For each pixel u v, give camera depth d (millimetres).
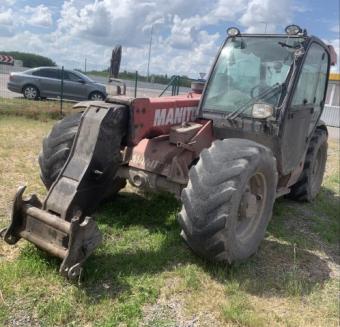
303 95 4742
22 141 8469
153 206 5031
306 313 3398
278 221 5277
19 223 3371
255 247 4012
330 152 11641
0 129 9711
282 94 4285
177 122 4316
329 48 5391
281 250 4457
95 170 3398
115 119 3475
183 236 3596
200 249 3537
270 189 4062
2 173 6020
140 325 2967
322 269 4188
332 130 19953
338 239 5023
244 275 3773
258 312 3289
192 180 3518
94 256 3678
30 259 3457
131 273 3518
